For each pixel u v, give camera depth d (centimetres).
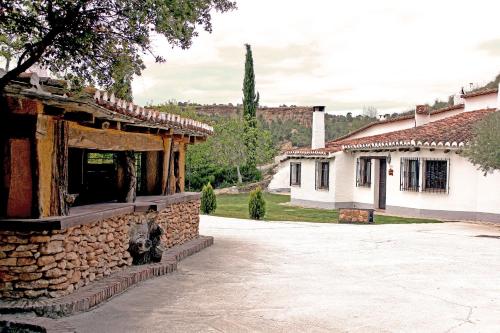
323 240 1389
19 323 564
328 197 2600
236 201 2938
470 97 2562
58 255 635
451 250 1234
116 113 707
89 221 702
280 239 1394
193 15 531
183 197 1149
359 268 995
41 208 629
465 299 751
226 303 702
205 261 1034
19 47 545
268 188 3750
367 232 1576
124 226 848
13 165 623
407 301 734
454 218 2034
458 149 1967
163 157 1110
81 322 586
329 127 6888
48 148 642
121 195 911
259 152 3834
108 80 590
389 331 593
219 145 3678
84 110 636
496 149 1595
